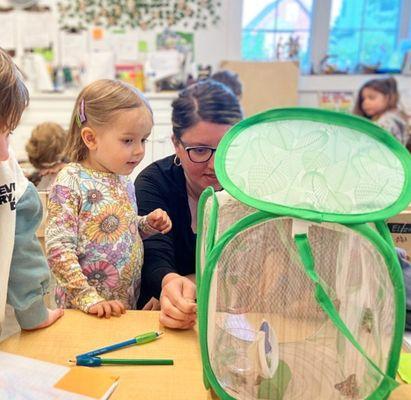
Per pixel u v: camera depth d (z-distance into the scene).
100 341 0.69
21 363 0.61
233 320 0.57
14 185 0.69
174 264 1.03
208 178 1.07
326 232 0.53
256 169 0.55
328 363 0.56
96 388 0.57
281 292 0.56
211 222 0.57
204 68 3.04
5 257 0.67
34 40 2.89
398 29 3.14
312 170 0.54
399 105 2.92
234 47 3.04
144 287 0.99
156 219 0.99
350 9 3.09
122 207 0.95
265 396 0.56
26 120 2.81
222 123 1.03
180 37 2.98
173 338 0.71
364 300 0.54
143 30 2.94
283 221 0.53
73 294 0.82
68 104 2.90
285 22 3.09
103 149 0.91
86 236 0.90
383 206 0.51
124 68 2.98
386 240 0.53
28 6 2.85
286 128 0.58
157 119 1.42
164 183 1.13
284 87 3.04
